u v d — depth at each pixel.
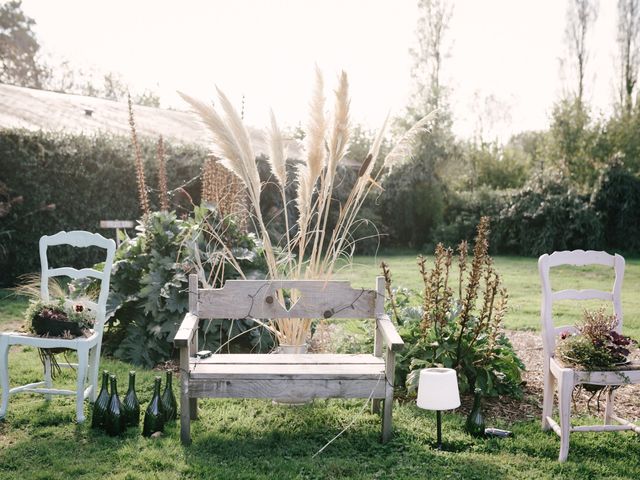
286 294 5.07
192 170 11.22
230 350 4.98
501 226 16.25
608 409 3.41
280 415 3.56
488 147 21.55
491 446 3.15
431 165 17.69
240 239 5.43
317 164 4.07
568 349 3.16
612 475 2.83
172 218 5.33
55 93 16.08
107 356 4.81
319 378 3.09
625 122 20.00
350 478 2.73
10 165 8.85
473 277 3.82
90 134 10.15
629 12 25.09
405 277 10.03
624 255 16.16
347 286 3.59
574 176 19.64
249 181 3.94
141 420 3.44
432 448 3.14
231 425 3.39
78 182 9.55
